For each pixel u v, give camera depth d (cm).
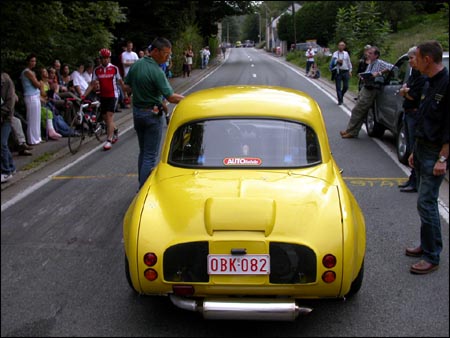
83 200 721
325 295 362
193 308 363
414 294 441
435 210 475
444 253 520
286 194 393
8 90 817
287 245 355
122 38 2823
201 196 394
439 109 452
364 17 2736
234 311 352
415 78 715
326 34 6631
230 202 374
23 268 504
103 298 443
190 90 2259
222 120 466
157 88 660
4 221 640
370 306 423
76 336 387
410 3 4981
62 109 1240
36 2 1287
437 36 3111
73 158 991
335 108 1572
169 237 364
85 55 1508
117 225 619
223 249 354
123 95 1633
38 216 657
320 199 391
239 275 354
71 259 524
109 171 882
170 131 473
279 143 451
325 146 462
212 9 4297
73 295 449
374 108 1088
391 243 552
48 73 1245
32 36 1270
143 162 687
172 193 404
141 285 366
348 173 838
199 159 448
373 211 654
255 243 353
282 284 354
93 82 1053
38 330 395
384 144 1052
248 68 3894
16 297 446
